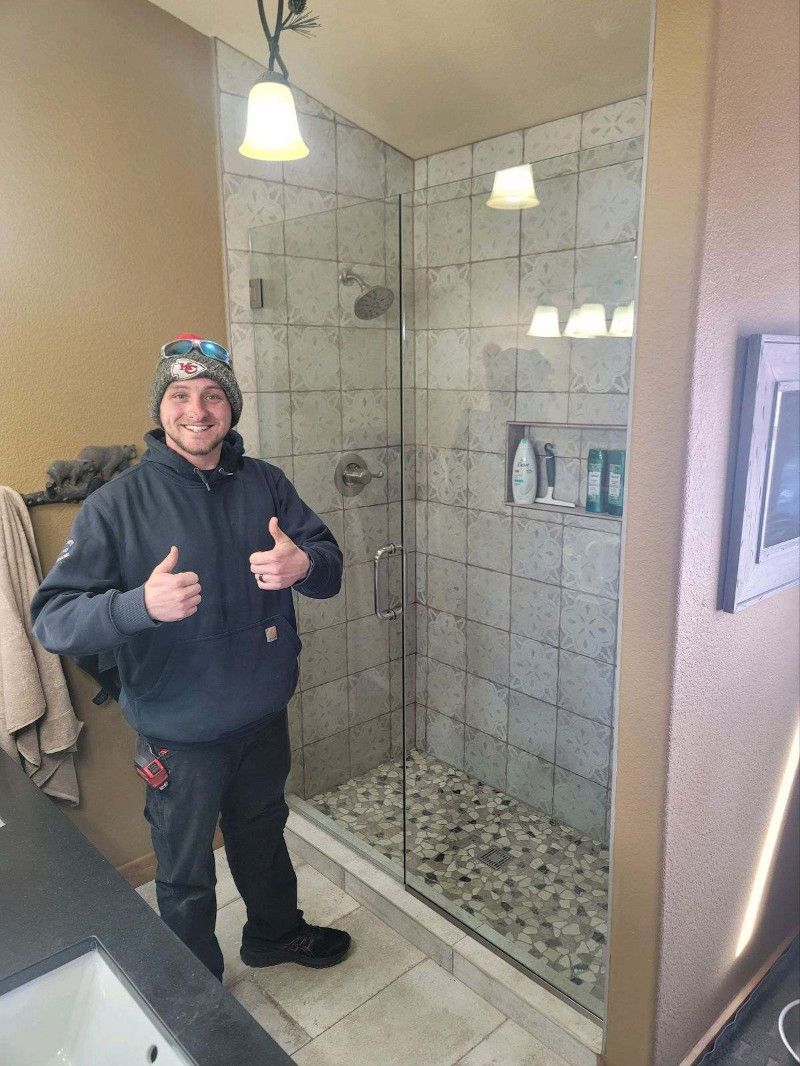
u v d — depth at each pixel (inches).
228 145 80.5
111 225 73.5
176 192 77.6
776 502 55.3
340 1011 68.9
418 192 81.2
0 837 49.9
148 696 59.9
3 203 66.7
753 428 50.3
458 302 81.1
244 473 64.2
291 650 65.6
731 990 67.5
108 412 76.2
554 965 68.6
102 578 57.0
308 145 87.5
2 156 66.0
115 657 60.5
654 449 48.9
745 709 59.8
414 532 91.7
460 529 86.6
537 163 71.2
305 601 91.0
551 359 74.9
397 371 86.3
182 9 72.8
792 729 67.1
